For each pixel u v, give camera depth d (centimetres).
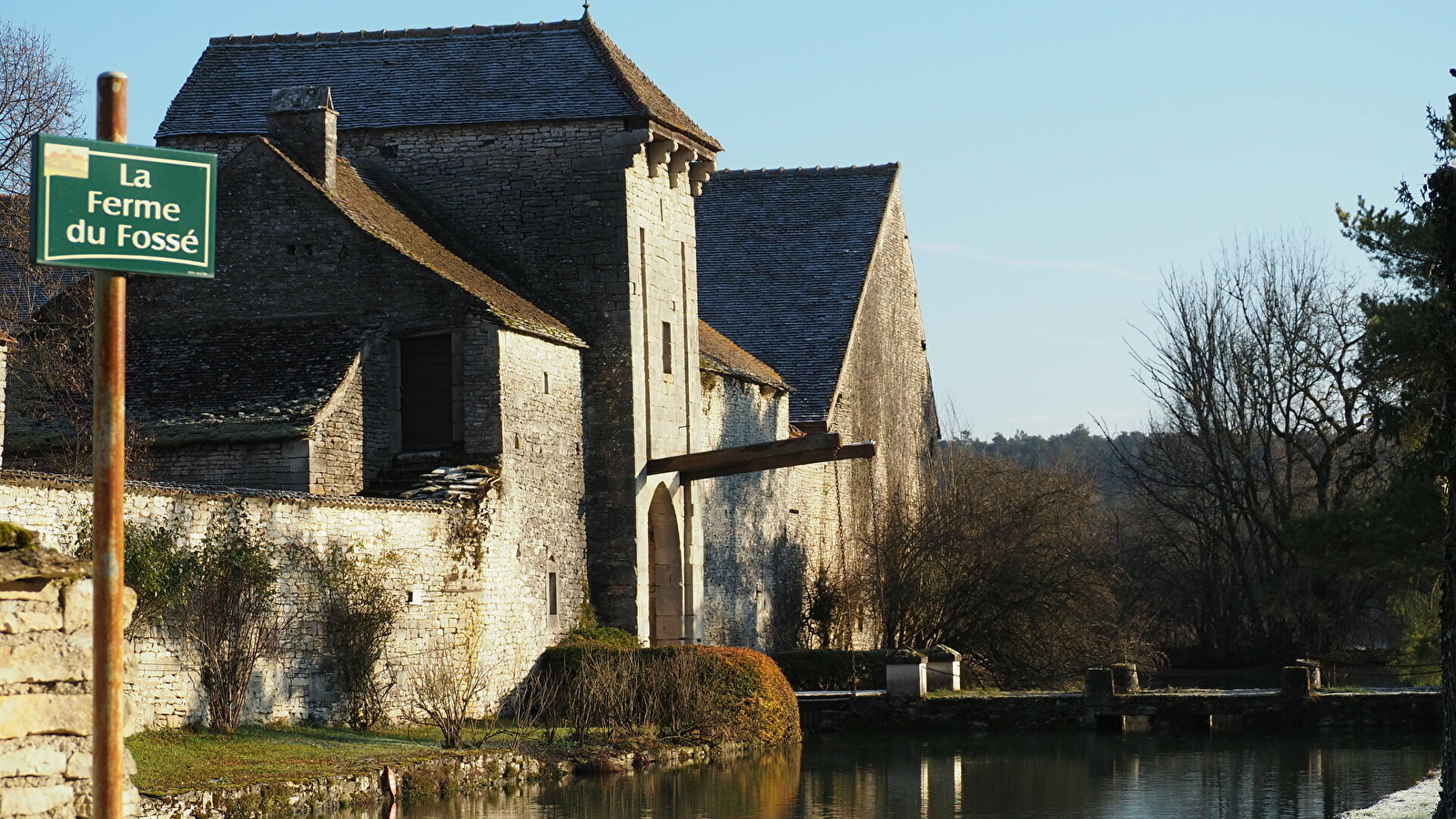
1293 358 5084
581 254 3388
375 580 2523
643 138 3372
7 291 3047
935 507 4566
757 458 3391
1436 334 2545
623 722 2705
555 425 3192
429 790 2134
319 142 3097
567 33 3534
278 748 2134
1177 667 5316
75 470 2631
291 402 2775
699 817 2055
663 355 3556
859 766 2617
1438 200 1608
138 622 2083
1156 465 5741
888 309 5216
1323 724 3125
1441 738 2969
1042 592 4150
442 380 2964
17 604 913
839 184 5212
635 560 3341
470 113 3428
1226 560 5366
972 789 2348
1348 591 5075
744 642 3994
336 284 3000
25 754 906
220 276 3030
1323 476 5025
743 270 5003
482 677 2691
